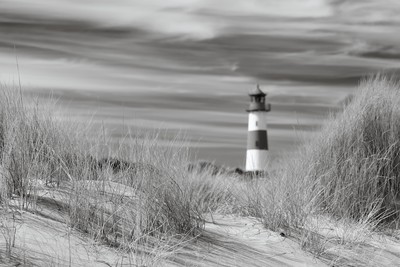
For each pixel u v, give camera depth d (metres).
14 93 6.03
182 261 4.79
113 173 5.94
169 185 5.73
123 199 5.54
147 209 5.34
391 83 8.49
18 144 5.41
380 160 7.32
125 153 5.82
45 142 5.72
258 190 7.21
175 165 6.22
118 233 4.98
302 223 6.29
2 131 5.75
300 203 6.54
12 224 4.53
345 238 6.18
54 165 5.75
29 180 5.38
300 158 7.82
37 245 4.29
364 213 6.95
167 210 5.52
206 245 5.35
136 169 5.86
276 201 6.56
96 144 5.76
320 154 7.62
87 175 5.50
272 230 6.17
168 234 5.34
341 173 7.26
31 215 4.82
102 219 4.96
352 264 5.59
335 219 6.83
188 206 5.80
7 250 4.04
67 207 5.15
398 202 7.29
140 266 4.37
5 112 5.88
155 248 4.75
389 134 7.70
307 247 5.77
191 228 5.64
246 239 5.79
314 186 7.22
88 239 4.68
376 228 6.75
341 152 7.54
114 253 4.55
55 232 4.62
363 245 6.18
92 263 4.24
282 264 5.25
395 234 6.70
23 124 5.75
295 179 7.14
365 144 7.51
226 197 7.79
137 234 5.00
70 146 5.88
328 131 7.96
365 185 7.15
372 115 7.80
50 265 3.99
